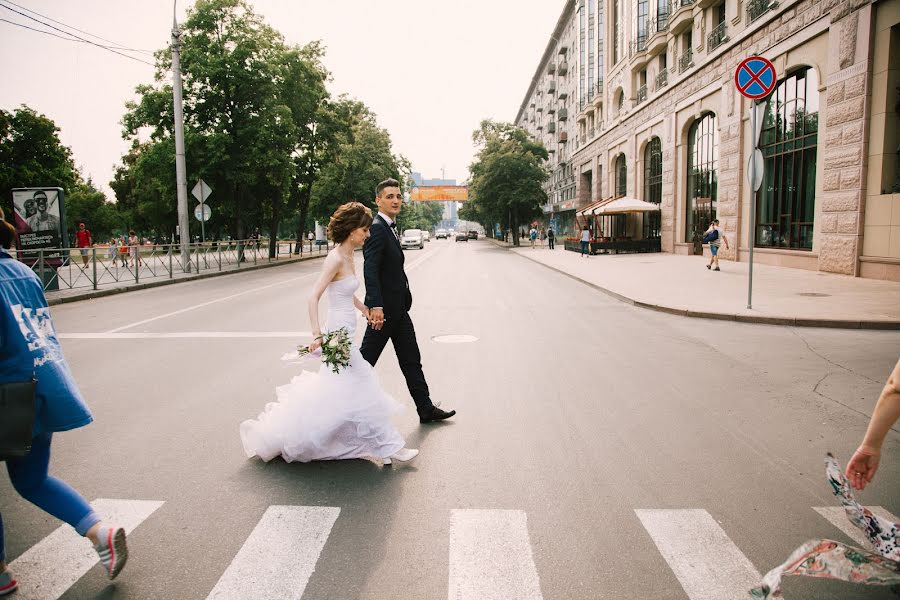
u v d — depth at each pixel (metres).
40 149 40.66
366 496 3.58
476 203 55.97
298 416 4.02
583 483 3.73
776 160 19.53
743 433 4.63
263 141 27.61
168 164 26.28
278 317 11.02
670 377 6.41
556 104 69.38
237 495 3.61
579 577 2.71
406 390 5.96
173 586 2.67
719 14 24.09
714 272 18.61
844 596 2.56
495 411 5.24
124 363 7.30
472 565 2.81
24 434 2.38
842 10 15.21
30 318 2.57
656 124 31.86
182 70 26.67
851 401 5.46
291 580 2.70
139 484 3.78
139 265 18.58
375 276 4.53
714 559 2.86
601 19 44.31
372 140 48.25
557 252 38.09
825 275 15.90
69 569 2.82
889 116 13.97
